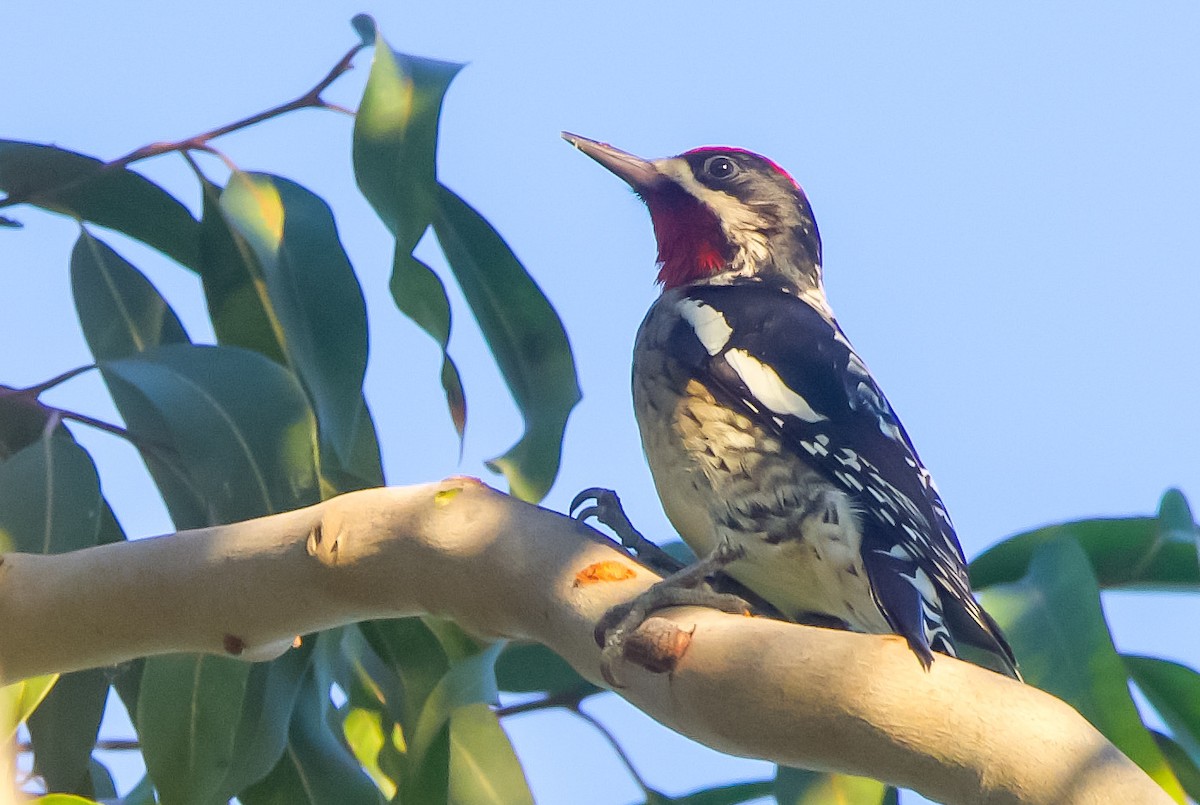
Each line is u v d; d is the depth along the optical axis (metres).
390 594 4.85
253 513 6.18
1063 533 6.98
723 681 4.08
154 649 5.03
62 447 6.14
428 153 6.24
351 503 4.85
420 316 6.21
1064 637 6.05
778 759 4.10
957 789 3.80
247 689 6.34
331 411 6.63
